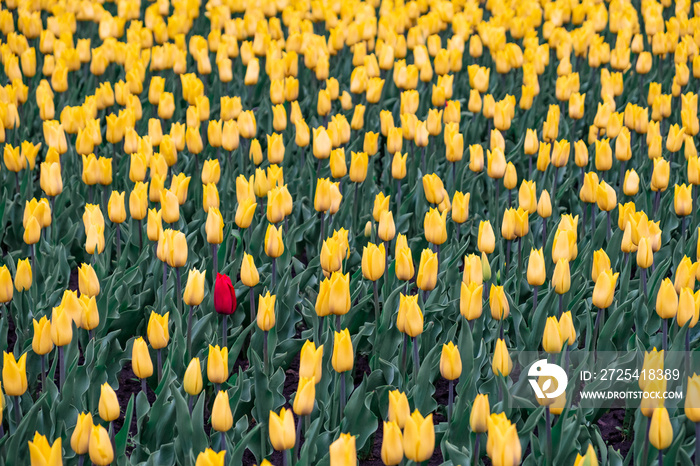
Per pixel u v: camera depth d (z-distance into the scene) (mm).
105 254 5234
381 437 4359
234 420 4199
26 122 7629
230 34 8867
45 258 5270
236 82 8680
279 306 4746
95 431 3043
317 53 7805
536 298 4410
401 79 7148
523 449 3738
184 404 3574
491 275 4863
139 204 4879
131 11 9641
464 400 3984
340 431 3928
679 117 7488
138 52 7941
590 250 5262
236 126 5902
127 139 5848
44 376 3834
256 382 3930
